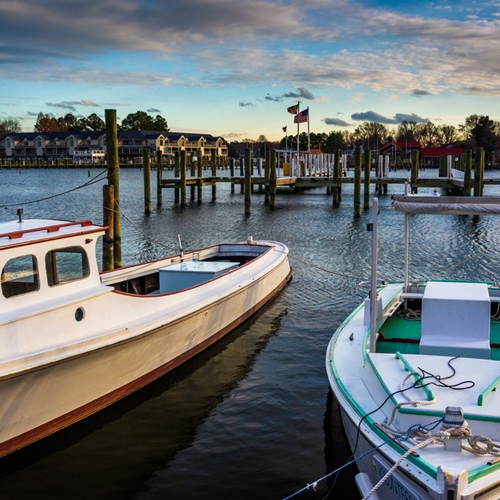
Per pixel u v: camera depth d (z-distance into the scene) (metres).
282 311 15.18
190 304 11.55
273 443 8.62
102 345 8.92
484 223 32.41
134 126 167.50
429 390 6.36
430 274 19.70
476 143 128.75
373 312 7.62
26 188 64.56
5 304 8.22
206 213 37.94
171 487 7.58
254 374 11.16
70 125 172.12
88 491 7.51
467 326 7.91
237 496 7.38
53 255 8.91
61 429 8.95
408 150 121.19
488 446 5.64
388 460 5.92
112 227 16.95
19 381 7.84
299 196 51.97
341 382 7.74
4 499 7.34
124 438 8.78
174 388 10.55
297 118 53.16
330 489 7.50
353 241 26.64
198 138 138.00
